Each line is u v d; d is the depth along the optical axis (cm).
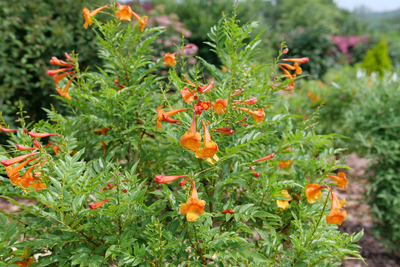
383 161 459
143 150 295
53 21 555
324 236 218
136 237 201
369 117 487
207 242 193
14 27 532
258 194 244
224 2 1470
